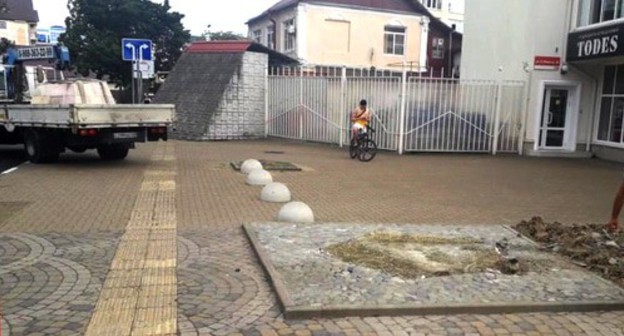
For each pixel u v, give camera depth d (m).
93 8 34.72
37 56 15.76
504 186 11.57
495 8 19.81
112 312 4.34
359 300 4.57
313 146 19.17
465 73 21.80
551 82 18.11
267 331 4.11
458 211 8.79
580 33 17.33
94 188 9.71
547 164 15.89
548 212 8.96
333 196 9.78
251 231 6.66
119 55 34.00
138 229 6.88
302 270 5.28
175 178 11.12
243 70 21.23
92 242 6.25
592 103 18.38
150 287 4.89
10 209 7.87
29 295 4.66
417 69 33.84
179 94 22.47
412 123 17.38
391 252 5.92
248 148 18.20
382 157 16.34
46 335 3.94
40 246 6.05
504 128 18.19
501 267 5.52
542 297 4.80
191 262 5.63
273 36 36.00
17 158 14.02
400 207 8.97
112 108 11.89
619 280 5.32
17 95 15.80
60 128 11.98
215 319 4.29
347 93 18.77
